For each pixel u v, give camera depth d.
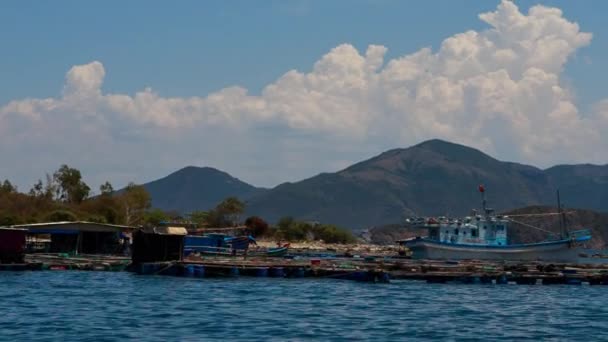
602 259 182.50
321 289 61.41
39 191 171.25
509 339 37.69
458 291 62.59
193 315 43.97
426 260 105.56
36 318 41.69
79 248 103.56
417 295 58.41
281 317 43.84
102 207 160.88
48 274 71.44
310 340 35.97
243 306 48.84
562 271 76.31
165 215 169.75
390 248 181.38
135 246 75.62
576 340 37.66
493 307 51.50
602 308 51.72
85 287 59.50
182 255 75.00
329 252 148.88
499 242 118.44
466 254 115.50
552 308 51.44
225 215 191.62
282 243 175.25
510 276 71.00
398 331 39.34
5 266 73.94
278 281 67.94
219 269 71.06
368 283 68.31
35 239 124.75
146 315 43.66
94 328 38.41
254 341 35.38
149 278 68.62
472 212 126.88
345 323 41.88
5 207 157.25
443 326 41.62
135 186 170.38
